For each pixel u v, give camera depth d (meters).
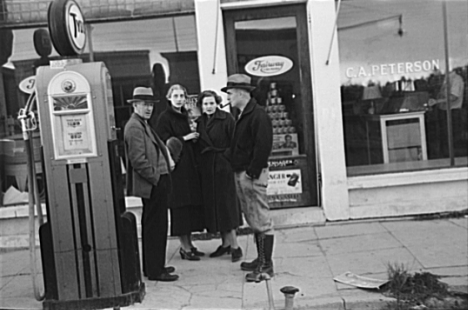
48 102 4.92
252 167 5.45
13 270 6.48
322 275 5.63
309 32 7.59
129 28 7.56
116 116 7.63
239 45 7.71
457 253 6.00
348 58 7.64
